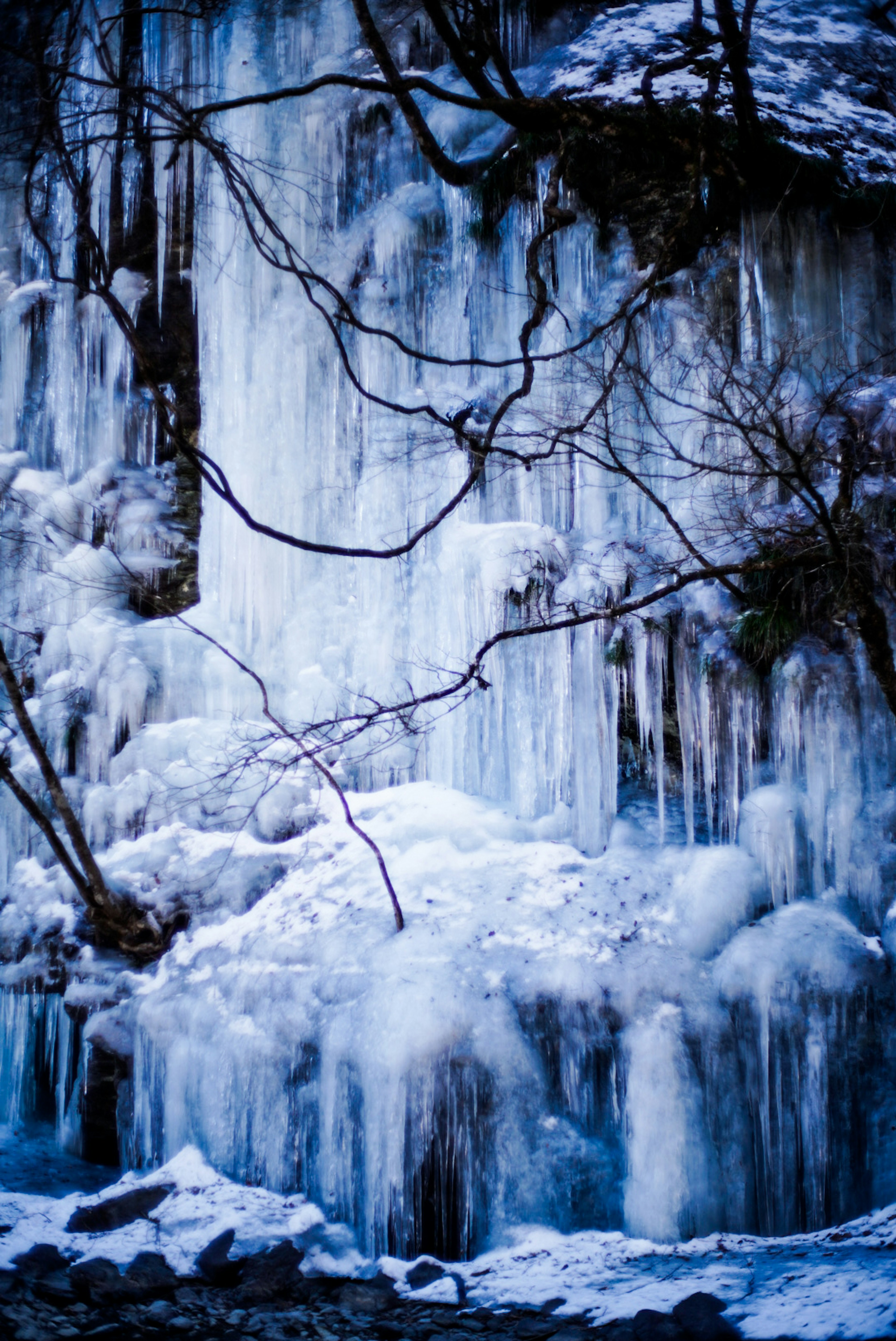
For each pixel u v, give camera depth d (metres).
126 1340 5.55
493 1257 6.65
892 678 6.97
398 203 10.39
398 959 7.46
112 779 9.59
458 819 8.65
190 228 11.37
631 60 9.82
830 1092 6.98
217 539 10.72
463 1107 6.95
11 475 11.09
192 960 8.45
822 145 9.30
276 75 11.28
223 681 10.08
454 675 8.86
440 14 8.60
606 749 8.38
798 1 11.40
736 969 7.23
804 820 7.85
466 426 9.23
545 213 7.79
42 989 8.91
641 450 8.82
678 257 8.92
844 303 9.12
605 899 7.83
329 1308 6.11
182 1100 7.93
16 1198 7.46
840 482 7.33
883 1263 5.63
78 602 10.36
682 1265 6.19
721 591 8.28
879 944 7.35
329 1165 7.20
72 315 11.69
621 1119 7.07
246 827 9.31
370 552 6.96
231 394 10.82
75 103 8.34
